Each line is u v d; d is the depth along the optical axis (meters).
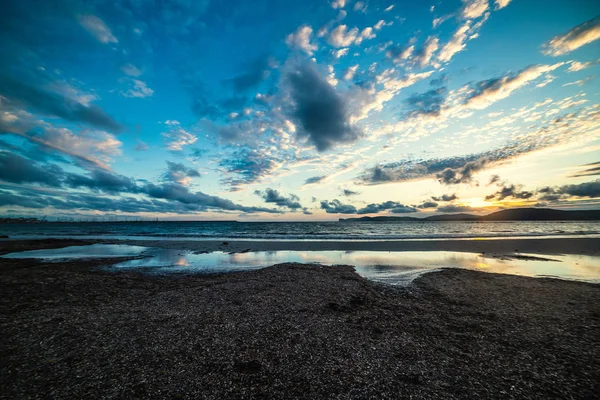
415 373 6.29
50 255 26.78
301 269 18.77
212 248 31.56
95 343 7.65
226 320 9.44
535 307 11.05
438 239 40.16
